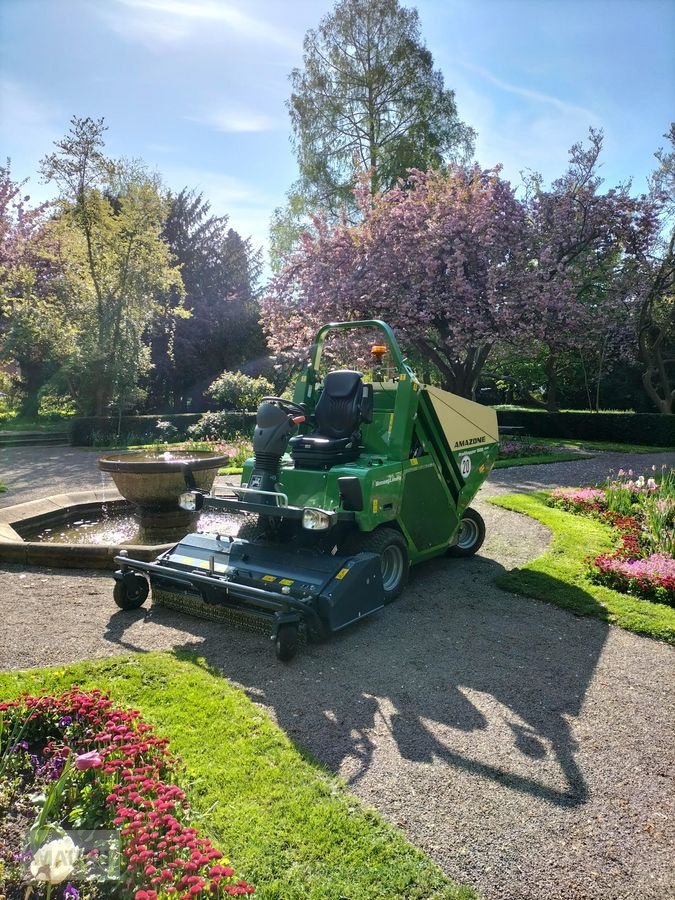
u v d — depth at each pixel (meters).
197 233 36.78
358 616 4.66
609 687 4.02
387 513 5.22
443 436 5.92
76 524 8.55
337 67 25.61
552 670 4.26
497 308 16.67
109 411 23.16
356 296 16.95
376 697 3.85
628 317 21.00
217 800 2.80
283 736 3.34
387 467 5.16
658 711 3.73
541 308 16.44
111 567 6.25
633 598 5.57
